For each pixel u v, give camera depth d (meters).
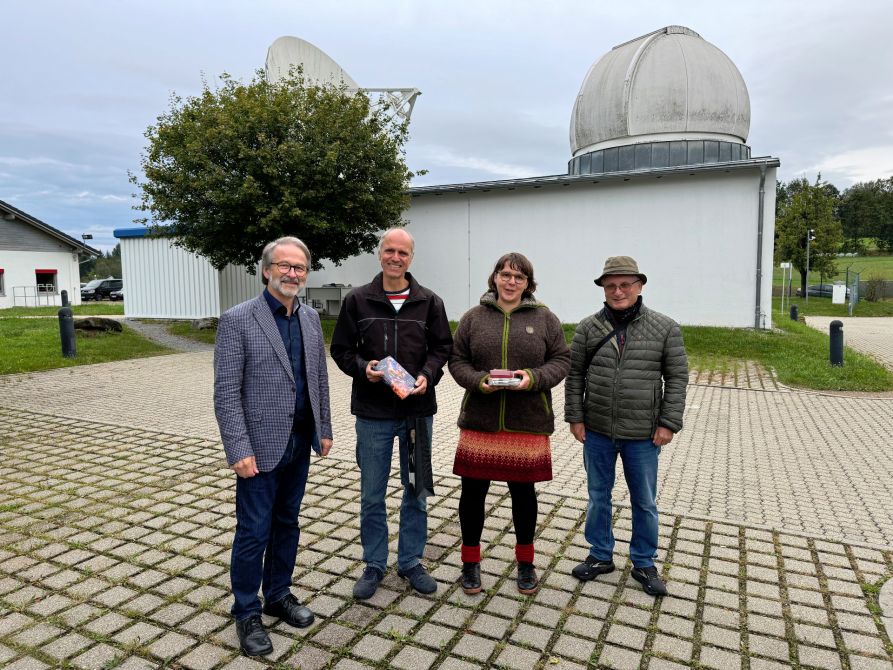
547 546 3.93
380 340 3.23
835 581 3.48
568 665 2.72
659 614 3.13
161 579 3.44
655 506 3.38
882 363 13.56
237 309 2.85
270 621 3.05
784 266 26.91
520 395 3.24
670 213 16.02
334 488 4.95
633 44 20.27
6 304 32.22
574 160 21.25
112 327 15.74
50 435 6.54
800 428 7.26
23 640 2.85
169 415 7.54
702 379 10.59
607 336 3.39
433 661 2.73
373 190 14.91
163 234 15.62
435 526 4.23
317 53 18.55
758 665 2.73
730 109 19.19
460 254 18.75
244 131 13.54
